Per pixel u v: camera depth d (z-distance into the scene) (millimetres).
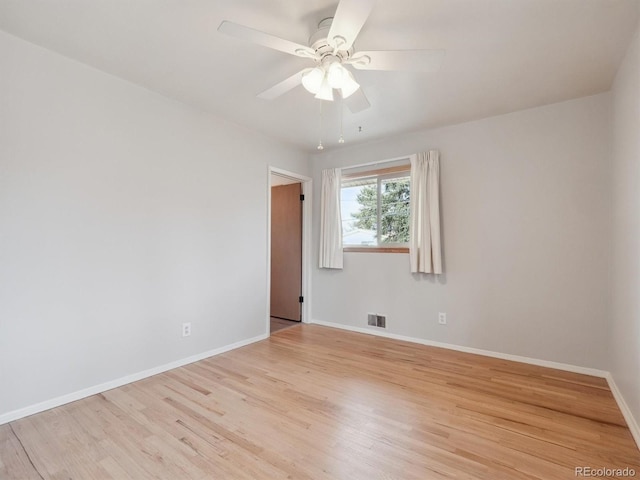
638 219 1794
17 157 1963
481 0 1633
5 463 1561
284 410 2068
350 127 3412
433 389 2379
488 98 2725
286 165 4008
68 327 2170
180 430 1840
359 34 1890
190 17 1783
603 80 2434
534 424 1912
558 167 2805
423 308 3496
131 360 2504
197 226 2996
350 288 4074
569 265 2756
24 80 1991
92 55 2152
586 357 2680
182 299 2867
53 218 2105
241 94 2701
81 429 1846
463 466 1545
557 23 1804
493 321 3088
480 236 3162
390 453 1643
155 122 2674
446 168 3359
